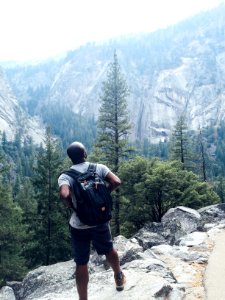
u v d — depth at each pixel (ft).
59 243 112.27
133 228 126.62
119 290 20.49
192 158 173.27
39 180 113.80
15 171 493.36
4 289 48.73
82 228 17.12
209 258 27.45
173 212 62.75
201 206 125.59
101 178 17.40
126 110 122.72
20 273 102.47
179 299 20.66
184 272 25.63
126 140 120.47
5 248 101.09
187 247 31.27
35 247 110.93
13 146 634.02
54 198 111.96
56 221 111.04
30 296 37.24
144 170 126.00
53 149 114.32
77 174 17.07
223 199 243.60
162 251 30.35
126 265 26.12
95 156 122.31
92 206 16.47
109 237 17.90
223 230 36.32
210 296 21.12
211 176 356.79
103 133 122.83
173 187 120.57
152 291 20.20
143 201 123.44
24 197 199.72
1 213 101.30
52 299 23.36
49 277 39.58
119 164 122.72
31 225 113.80
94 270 36.68
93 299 20.22
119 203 117.70
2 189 102.58
